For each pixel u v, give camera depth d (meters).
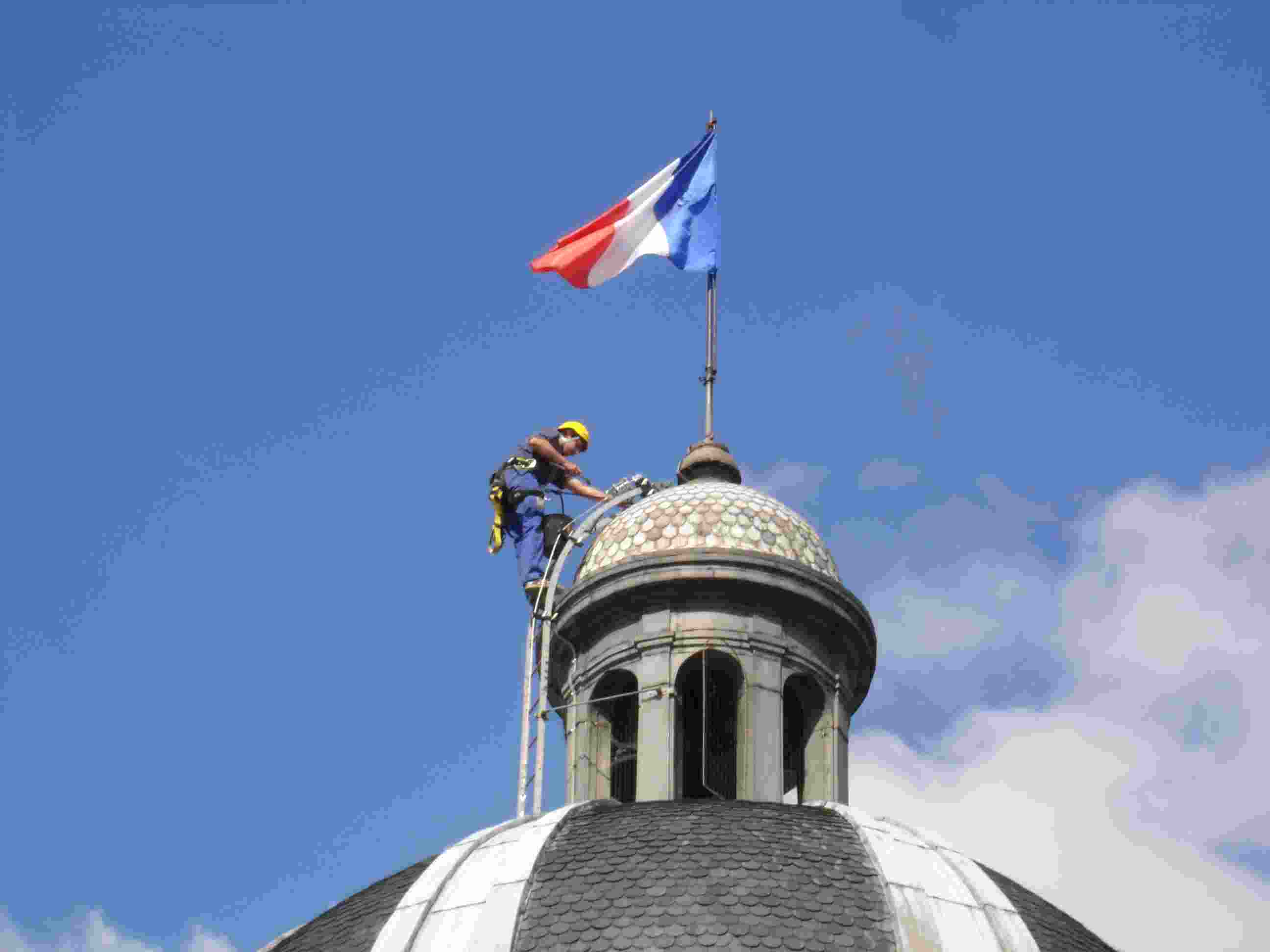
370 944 43.53
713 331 54.84
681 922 41.91
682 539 49.97
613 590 49.44
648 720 48.62
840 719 50.03
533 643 49.91
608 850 43.94
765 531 50.34
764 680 49.00
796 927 42.06
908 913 42.75
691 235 55.78
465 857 44.78
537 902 42.94
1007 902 43.97
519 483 51.31
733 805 45.62
